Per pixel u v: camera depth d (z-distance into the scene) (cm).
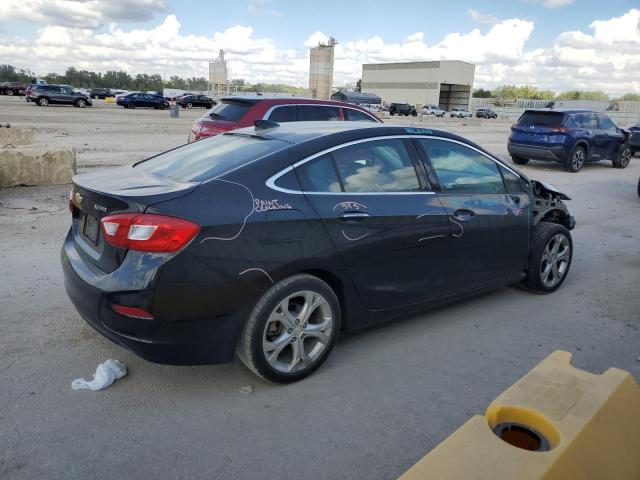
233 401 337
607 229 854
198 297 310
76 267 343
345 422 320
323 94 8000
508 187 494
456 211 433
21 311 450
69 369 366
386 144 408
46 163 971
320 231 351
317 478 274
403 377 374
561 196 557
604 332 460
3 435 296
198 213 311
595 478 188
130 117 3325
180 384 354
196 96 5459
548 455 181
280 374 349
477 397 353
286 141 377
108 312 311
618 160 1683
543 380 223
